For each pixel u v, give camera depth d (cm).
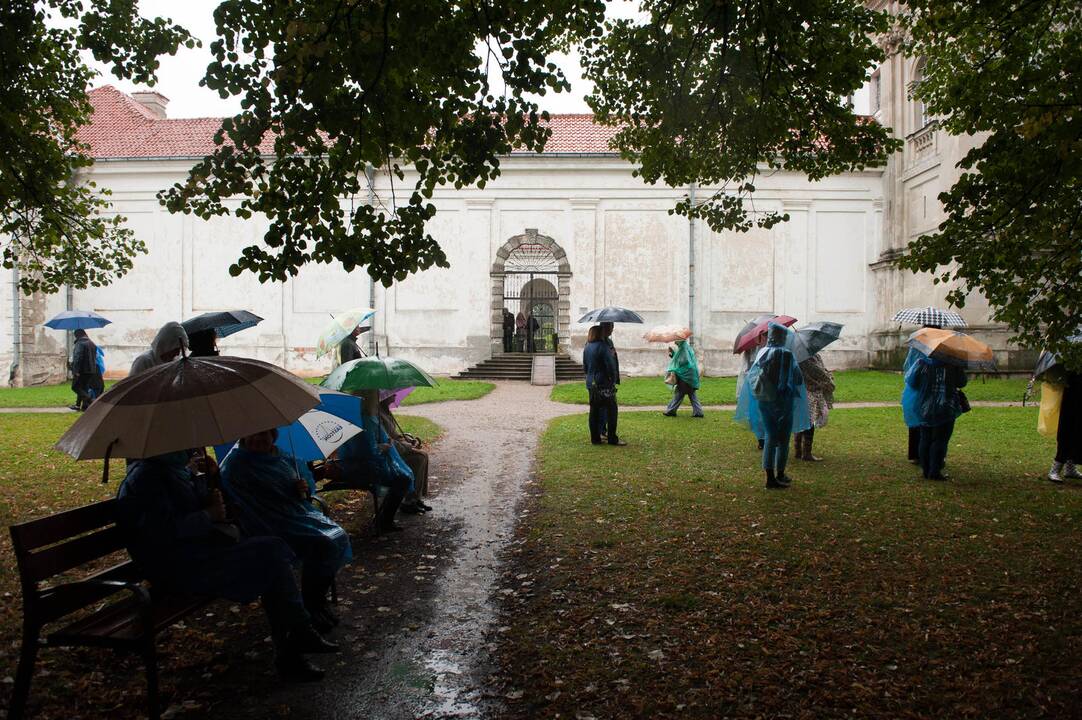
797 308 2697
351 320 871
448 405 1783
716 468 941
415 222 613
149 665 335
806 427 927
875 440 1160
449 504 789
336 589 532
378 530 668
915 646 414
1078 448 825
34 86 819
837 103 797
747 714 346
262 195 580
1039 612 459
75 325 1716
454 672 400
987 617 453
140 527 374
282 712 357
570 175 2702
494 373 2570
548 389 2209
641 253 2700
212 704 364
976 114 634
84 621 359
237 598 379
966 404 853
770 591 503
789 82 759
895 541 613
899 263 666
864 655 404
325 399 563
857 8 768
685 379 1476
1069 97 571
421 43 554
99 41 689
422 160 609
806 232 2695
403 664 411
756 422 916
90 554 363
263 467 438
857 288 2702
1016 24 672
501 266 2708
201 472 412
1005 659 396
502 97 594
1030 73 594
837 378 2325
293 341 2744
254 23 554
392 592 527
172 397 347
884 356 2606
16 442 1231
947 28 741
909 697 358
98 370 1742
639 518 699
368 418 644
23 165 866
